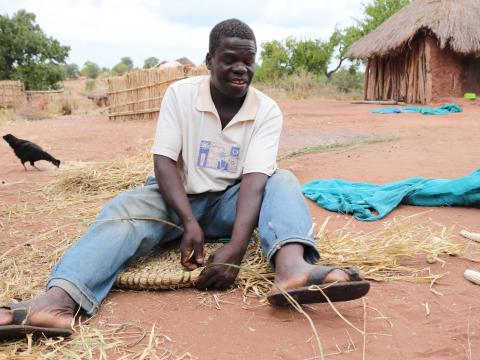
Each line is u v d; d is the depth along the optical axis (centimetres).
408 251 318
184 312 255
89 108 2997
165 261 303
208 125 307
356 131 1040
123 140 1018
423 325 236
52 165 721
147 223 289
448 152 716
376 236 354
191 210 293
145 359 214
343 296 229
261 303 262
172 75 1373
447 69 1786
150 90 1432
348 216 424
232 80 288
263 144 304
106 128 1282
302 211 276
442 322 238
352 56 2081
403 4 3331
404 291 272
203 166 311
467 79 1814
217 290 279
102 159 784
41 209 474
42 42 4106
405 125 1110
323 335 228
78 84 7356
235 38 283
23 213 460
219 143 310
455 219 404
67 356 215
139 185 549
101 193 530
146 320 248
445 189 434
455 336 225
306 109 1714
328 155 730
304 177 581
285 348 219
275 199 281
